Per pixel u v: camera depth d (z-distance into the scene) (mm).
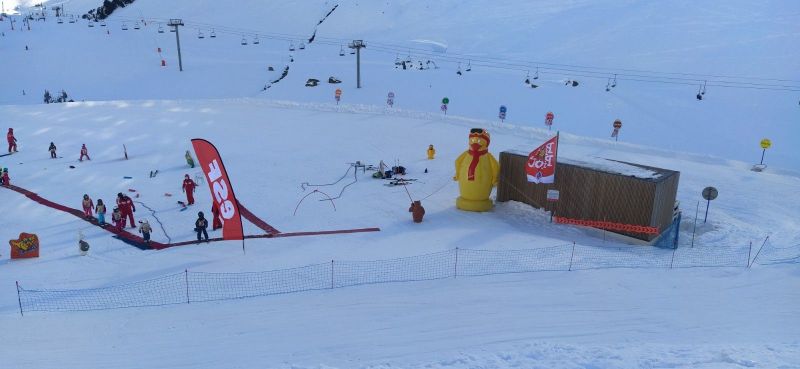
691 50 53406
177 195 26812
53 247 20891
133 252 20391
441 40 63531
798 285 16031
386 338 12750
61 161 31844
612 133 37812
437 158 32688
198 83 58688
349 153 33531
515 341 12312
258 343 12688
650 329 12859
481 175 24375
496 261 18812
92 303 15719
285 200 26125
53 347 12727
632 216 21859
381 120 41062
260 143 35500
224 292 16422
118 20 82000
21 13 99875
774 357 9766
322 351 12125
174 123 40219
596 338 12398
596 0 70125
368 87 51250
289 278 17453
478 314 14117
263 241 21375
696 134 38750
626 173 22391
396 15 74062
